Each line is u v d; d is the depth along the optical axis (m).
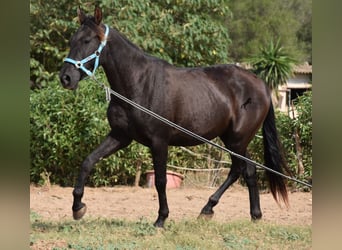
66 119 13.73
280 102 28.50
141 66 8.73
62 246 7.75
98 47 8.38
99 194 13.09
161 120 8.45
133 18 16.56
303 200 12.80
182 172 14.55
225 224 9.44
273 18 50.91
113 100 8.71
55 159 13.80
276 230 9.08
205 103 9.21
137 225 9.17
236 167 9.84
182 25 17.42
